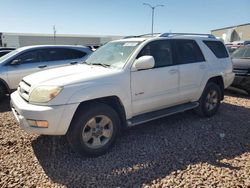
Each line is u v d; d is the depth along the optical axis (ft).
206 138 15.24
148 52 15.05
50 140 14.87
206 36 19.48
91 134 12.80
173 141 14.80
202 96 18.17
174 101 16.51
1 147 14.06
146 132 16.12
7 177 11.20
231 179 10.92
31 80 13.24
